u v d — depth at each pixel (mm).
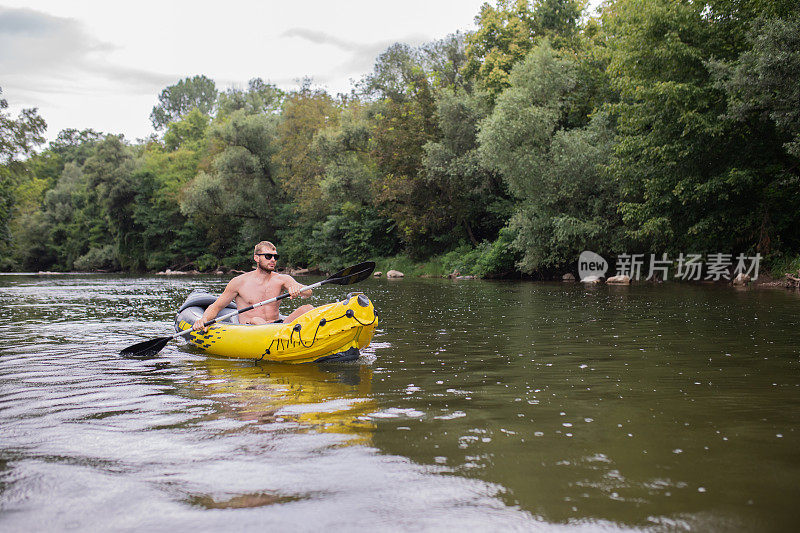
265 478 2344
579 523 1925
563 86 21750
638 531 1866
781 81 12977
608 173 18500
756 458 2516
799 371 4438
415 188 29000
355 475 2361
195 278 31875
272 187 41938
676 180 16688
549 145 21062
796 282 14266
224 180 40844
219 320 5750
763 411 3293
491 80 26422
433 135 28594
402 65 33531
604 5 24188
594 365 4785
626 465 2445
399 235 31406
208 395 3834
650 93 15969
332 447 2713
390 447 2705
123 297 14594
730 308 9562
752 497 2111
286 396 3787
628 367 4672
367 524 1938
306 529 1908
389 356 5344
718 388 3893
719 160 16422
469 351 5574
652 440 2775
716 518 1947
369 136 34062
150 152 59906
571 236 20016
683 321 7867
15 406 3568
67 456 2637
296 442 2793
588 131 20609
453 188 27828
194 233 46750
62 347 6090
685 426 3008
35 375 4578
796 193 15938
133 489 2252
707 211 17297
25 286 21688
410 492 2189
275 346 5121
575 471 2381
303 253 38156
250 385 4148
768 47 13031
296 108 39219
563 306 10484
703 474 2336
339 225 34812
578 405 3467
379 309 10250
